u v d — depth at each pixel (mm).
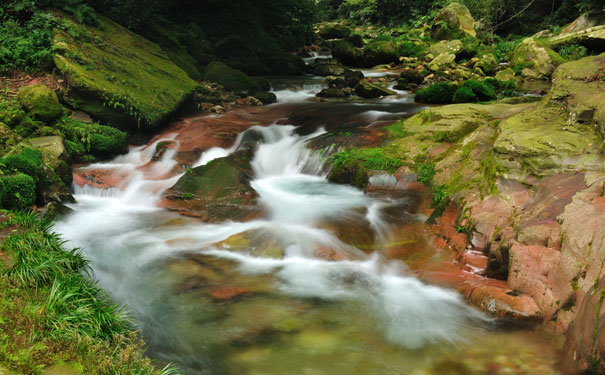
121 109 11000
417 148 9250
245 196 8562
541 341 4695
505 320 5074
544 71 19969
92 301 4902
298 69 22203
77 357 3883
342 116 12562
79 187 9133
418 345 4789
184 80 14320
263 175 10055
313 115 12844
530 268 5160
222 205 8430
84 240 7246
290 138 11492
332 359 4566
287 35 27094
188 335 4953
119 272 6297
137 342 4785
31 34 11594
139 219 8156
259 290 5875
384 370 4402
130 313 5328
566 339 4453
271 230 7262
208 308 5457
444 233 6996
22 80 10906
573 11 27828
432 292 5840
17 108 9594
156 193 9000
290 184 9492
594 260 4500
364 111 13000
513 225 5938
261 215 8047
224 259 6695
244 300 5633
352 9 43000
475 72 20828
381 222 7531
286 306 5508
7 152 8070
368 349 4727
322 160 9930
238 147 11125
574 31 23875
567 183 5871
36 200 7898
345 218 7684
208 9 22266
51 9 12664
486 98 14781
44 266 5113
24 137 9172
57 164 8680
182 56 17469
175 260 6648
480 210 6676
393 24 36688
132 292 5809
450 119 10039
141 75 12688
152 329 5047
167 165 10312
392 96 16828
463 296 5645
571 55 20281
